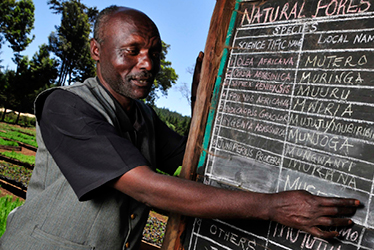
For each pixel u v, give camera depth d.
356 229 0.98
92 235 1.30
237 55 1.45
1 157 9.66
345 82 1.08
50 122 1.22
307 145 1.14
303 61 1.21
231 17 1.51
